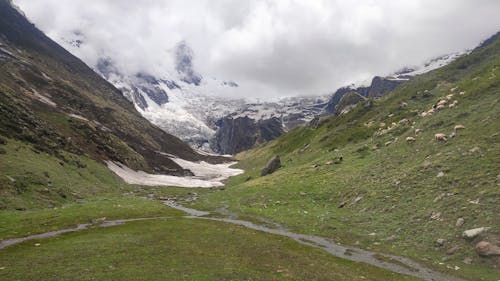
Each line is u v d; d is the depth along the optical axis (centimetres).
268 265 3591
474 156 5828
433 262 3819
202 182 18650
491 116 7081
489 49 19162
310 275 3312
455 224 4334
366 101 19238
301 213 6894
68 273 2981
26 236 4762
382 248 4475
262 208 7856
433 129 8338
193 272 3128
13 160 8519
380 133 11712
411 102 15325
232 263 3559
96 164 13838
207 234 5147
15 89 17725
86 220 6169
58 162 10794
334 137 15750
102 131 19650
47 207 7212
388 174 7112
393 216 5344
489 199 4447
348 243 4847
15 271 3030
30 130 11869
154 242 4434
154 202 9275
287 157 17488
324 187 8250
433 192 5394
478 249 3681
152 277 2923
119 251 3847
